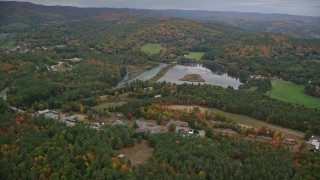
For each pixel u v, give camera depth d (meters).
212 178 161.12
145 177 156.62
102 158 169.75
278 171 167.25
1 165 169.38
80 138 190.00
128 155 186.75
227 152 186.62
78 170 163.38
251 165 172.88
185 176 159.12
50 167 165.00
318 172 171.00
